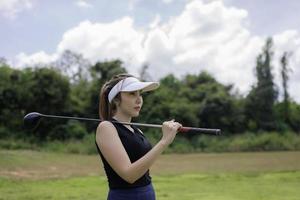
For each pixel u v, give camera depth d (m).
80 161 22.19
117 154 2.62
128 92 2.82
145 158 2.57
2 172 17.14
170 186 13.70
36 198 11.16
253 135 38.56
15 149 27.47
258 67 43.06
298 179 15.93
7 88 31.91
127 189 2.66
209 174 17.64
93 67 36.88
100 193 12.05
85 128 33.09
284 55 44.84
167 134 2.68
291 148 36.09
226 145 35.25
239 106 41.19
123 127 2.75
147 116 36.88
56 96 32.88
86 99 34.91
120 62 37.19
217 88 41.56
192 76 43.56
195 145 34.72
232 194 11.98
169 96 39.47
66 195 11.67
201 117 39.47
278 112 43.78
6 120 31.42
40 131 31.56
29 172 17.55
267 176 16.86
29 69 33.44
